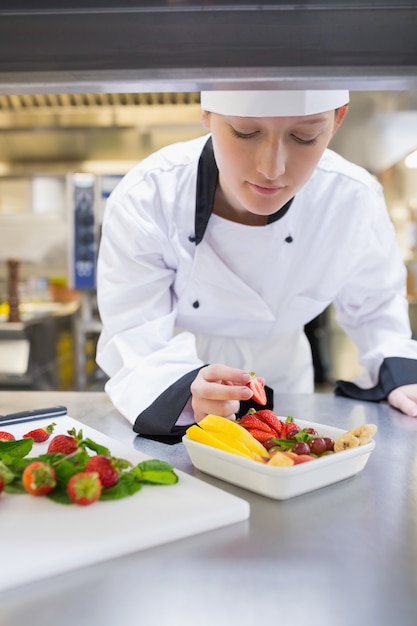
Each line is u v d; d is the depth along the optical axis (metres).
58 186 4.65
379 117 3.67
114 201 1.27
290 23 0.65
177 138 4.39
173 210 1.22
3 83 0.68
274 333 1.44
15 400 1.31
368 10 0.65
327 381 4.17
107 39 0.66
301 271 1.32
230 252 1.26
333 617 0.51
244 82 0.68
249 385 0.95
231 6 0.65
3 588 0.55
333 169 1.28
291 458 0.78
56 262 4.72
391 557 0.61
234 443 0.82
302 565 0.59
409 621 0.50
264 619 0.50
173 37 0.66
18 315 3.35
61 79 0.67
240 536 0.66
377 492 0.78
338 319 1.55
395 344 1.33
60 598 0.54
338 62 0.66
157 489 0.74
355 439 0.82
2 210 4.69
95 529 0.63
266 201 0.98
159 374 1.09
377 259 1.35
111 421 1.13
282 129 0.88
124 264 1.24
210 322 1.37
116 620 0.50
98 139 4.41
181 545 0.64
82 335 3.87
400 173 4.53
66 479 0.73
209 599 0.53
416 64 0.65
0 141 4.45
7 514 0.67
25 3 0.65
